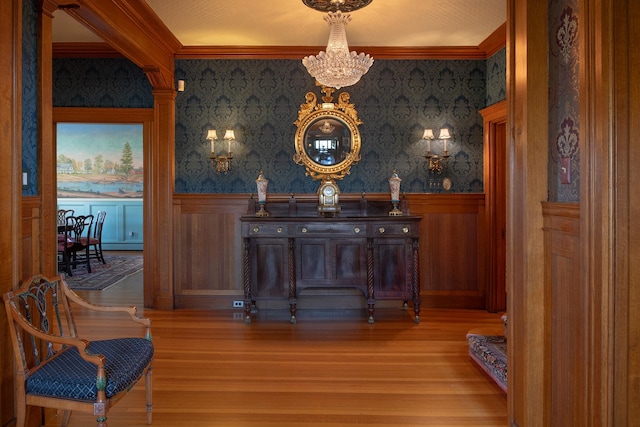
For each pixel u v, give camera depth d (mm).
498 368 2951
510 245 2207
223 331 4188
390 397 2828
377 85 5031
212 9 3871
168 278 4980
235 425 2486
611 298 1441
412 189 5066
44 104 2570
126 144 9961
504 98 4551
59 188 9953
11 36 2209
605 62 1436
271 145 5027
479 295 5016
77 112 5062
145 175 5066
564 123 1860
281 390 2930
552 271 1935
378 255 4516
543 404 2016
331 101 5012
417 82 5035
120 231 9992
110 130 9945
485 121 4914
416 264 4469
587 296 1543
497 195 4875
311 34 4512
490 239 4891
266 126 5020
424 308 5023
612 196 1435
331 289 5012
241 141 5023
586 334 1551
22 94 2396
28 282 2250
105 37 3594
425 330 4223
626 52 1415
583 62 1557
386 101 5035
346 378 3121
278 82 5000
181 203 5004
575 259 1720
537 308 2014
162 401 2777
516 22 2133
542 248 2010
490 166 4879
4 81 2160
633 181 1413
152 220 5047
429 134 4867
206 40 4691
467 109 5039
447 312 4871
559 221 1850
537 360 2018
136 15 3742
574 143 1771
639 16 1412
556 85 1932
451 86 5031
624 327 1429
